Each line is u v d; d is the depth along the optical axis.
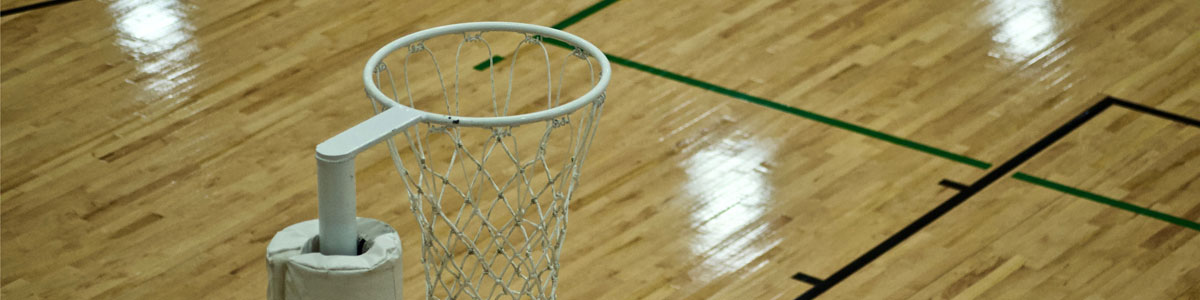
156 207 4.53
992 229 4.32
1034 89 5.26
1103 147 4.82
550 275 3.26
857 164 4.73
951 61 5.50
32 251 4.29
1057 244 4.23
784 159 4.77
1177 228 4.30
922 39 5.69
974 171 4.68
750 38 5.73
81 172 4.75
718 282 4.09
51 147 4.93
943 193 4.54
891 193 4.54
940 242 4.25
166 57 5.64
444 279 4.07
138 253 4.27
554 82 5.33
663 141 4.90
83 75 5.48
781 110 5.12
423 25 5.90
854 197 4.52
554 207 3.13
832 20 5.88
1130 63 5.46
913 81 5.34
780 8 6.01
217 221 4.45
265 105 5.23
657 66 5.49
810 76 5.39
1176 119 5.01
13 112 5.18
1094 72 5.39
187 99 5.28
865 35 5.73
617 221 4.41
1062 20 5.86
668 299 4.01
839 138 4.91
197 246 4.31
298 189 4.64
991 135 4.92
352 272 2.57
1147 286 4.01
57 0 6.18
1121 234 4.27
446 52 5.61
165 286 4.11
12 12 6.05
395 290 2.67
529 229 4.34
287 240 2.67
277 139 4.98
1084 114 5.06
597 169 4.71
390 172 4.71
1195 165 4.68
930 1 6.05
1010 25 5.81
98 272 4.18
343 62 5.57
